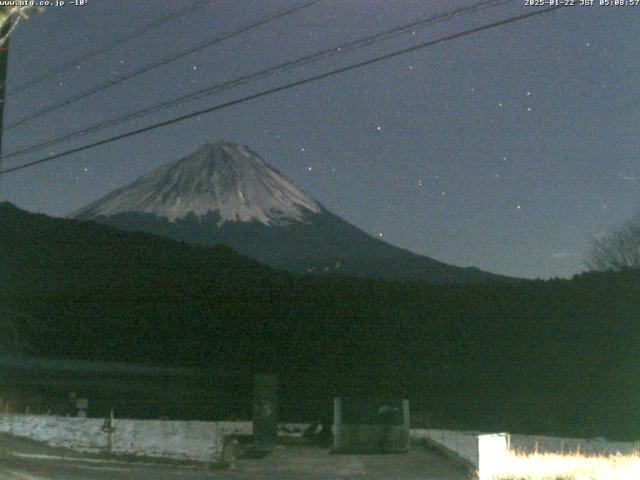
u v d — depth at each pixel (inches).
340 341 1870.1
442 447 870.4
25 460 690.8
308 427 1072.2
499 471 686.5
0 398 1327.5
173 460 775.7
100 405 1392.7
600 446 999.6
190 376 1705.2
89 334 1973.4
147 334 1984.5
